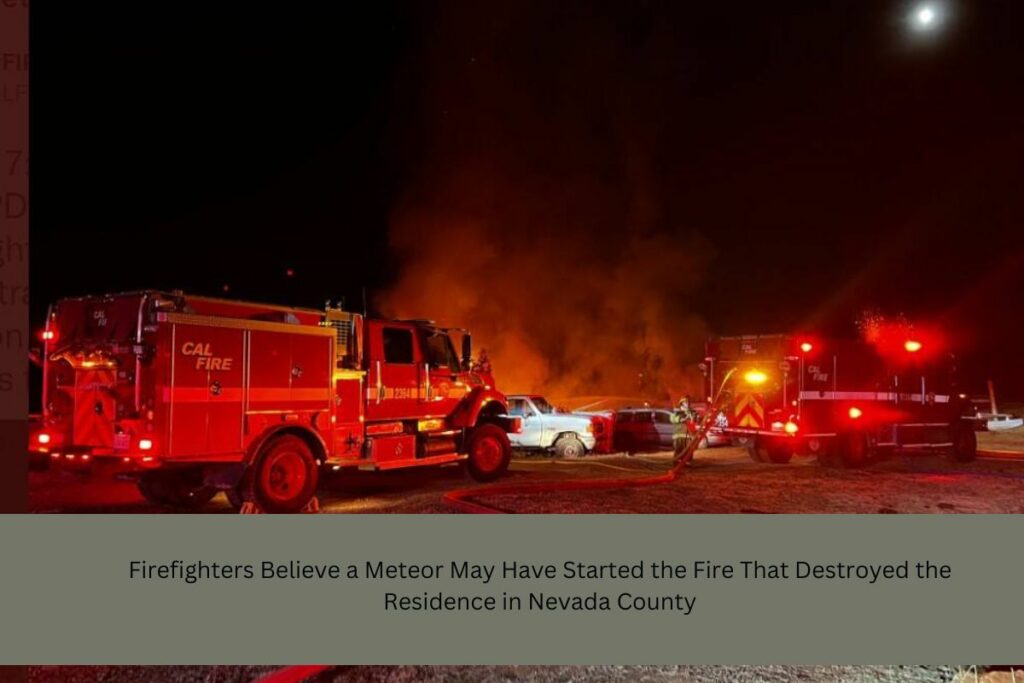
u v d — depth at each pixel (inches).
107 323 311.6
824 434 522.3
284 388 343.9
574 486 406.3
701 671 185.3
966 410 594.9
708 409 557.0
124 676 173.9
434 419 442.0
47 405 327.3
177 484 353.1
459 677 180.7
